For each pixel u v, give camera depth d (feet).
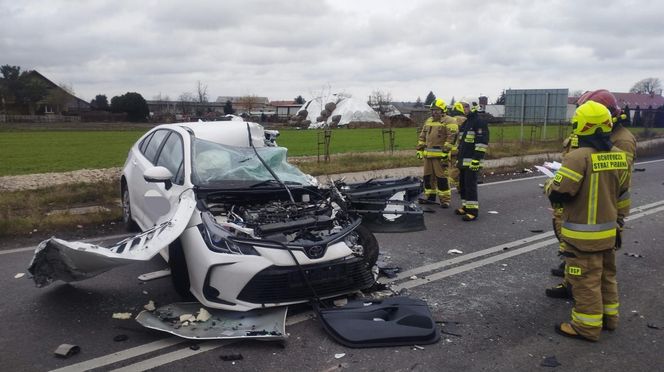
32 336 13.56
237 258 13.91
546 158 60.44
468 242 23.63
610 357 12.95
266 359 12.50
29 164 56.85
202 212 15.31
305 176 19.53
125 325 14.28
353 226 16.11
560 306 16.19
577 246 13.61
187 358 12.47
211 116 65.98
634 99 215.72
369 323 13.80
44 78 240.32
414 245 22.95
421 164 53.06
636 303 16.52
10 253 20.84
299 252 14.26
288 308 15.23
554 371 12.21
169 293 16.63
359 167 48.80
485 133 27.48
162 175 16.74
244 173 17.83
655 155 69.67
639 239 24.44
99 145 87.76
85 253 14.20
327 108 193.77
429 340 13.50
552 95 85.10
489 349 13.25
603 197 13.37
